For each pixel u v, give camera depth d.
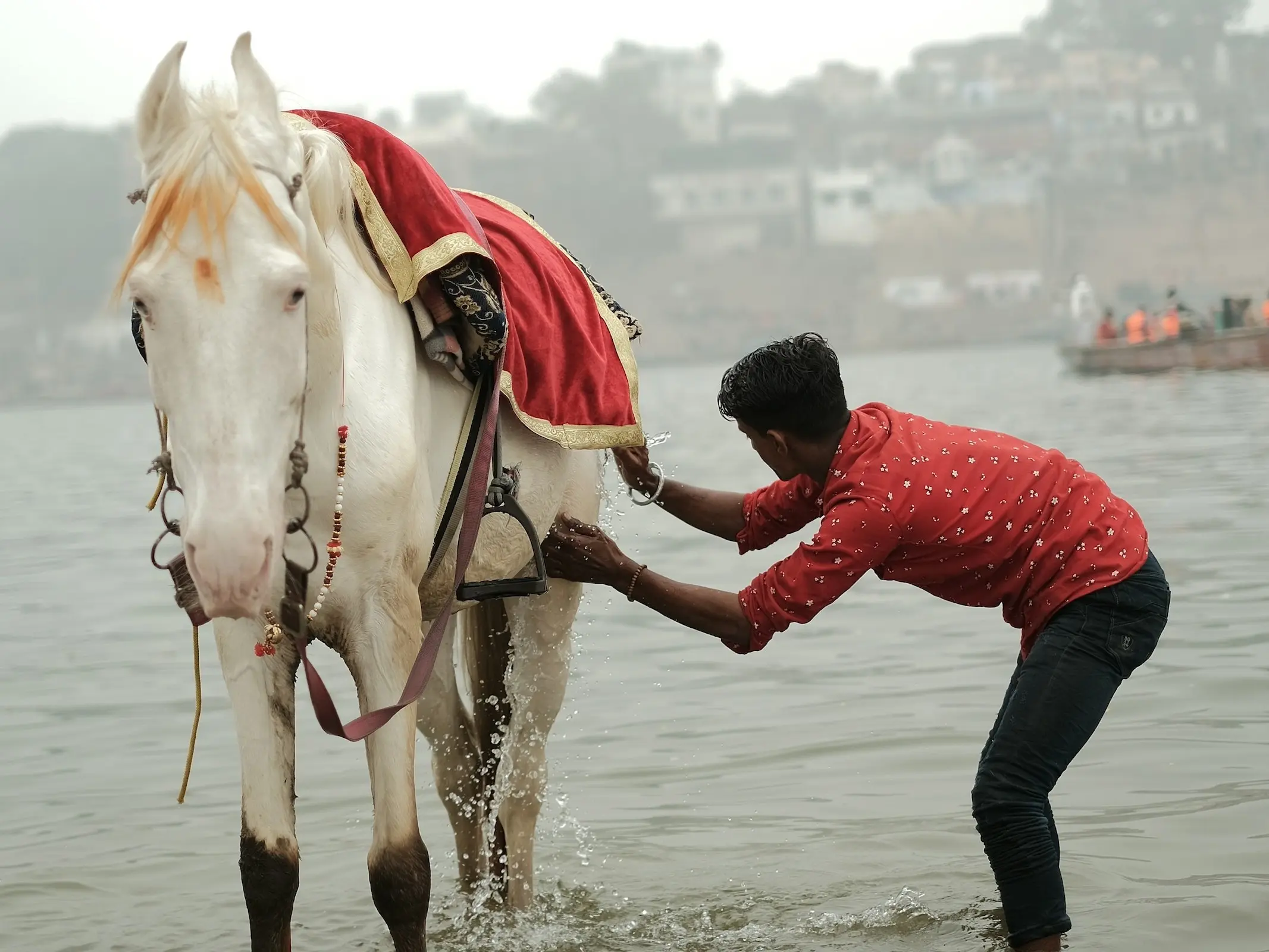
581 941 3.82
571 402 3.74
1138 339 35.41
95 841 4.78
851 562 3.43
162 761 5.73
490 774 4.25
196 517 2.48
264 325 2.54
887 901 3.96
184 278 2.50
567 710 6.16
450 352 3.28
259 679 3.02
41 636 8.45
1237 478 12.15
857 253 111.56
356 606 3.08
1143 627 3.48
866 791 4.89
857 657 6.84
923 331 106.75
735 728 5.74
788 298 109.38
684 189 115.12
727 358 106.50
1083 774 4.84
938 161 113.06
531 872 4.14
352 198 3.15
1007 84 126.81
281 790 3.03
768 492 4.07
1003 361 60.47
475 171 120.25
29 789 5.39
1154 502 10.98
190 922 4.08
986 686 6.10
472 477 3.31
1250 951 3.46
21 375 104.50
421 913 3.08
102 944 3.92
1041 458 3.56
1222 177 113.38
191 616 3.04
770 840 4.49
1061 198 111.56
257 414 2.53
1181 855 4.08
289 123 3.02
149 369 2.64
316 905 4.18
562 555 3.65
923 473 3.44
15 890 4.32
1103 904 3.76
